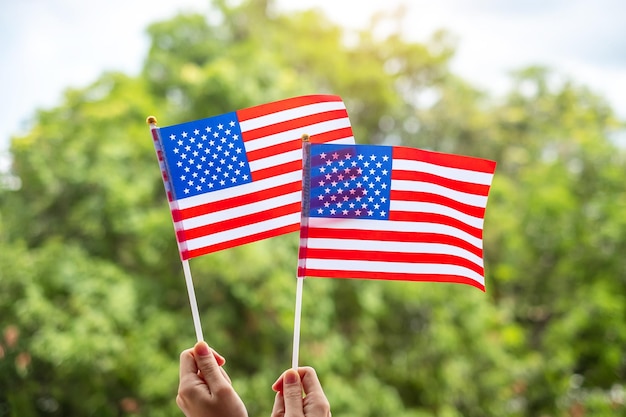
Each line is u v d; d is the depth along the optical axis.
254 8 15.12
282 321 9.34
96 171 9.91
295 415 1.92
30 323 8.61
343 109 2.91
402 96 17.72
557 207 13.71
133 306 9.35
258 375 9.34
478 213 2.83
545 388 12.24
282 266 9.77
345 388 9.54
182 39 13.16
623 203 13.38
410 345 11.06
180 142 2.79
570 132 16.36
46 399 8.62
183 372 1.97
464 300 11.40
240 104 10.27
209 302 9.65
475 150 17.42
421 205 2.79
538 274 14.39
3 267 8.79
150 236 9.57
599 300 12.39
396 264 2.78
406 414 10.14
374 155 2.79
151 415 8.80
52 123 10.74
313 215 2.76
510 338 11.98
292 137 2.87
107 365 8.72
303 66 14.73
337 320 10.59
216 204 2.77
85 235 10.08
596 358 12.81
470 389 11.28
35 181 9.84
